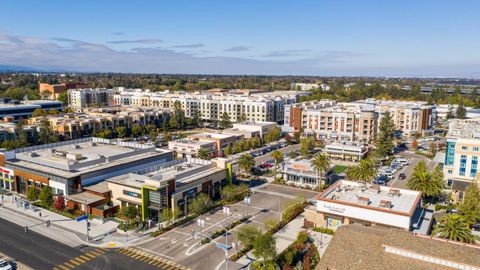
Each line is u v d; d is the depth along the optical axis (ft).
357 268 194.08
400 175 463.42
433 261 196.44
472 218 282.15
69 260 251.19
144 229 301.22
